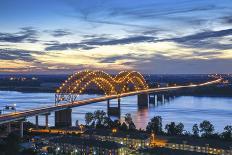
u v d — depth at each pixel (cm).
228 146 17475
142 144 19525
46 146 19088
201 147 17825
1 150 17512
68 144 18362
